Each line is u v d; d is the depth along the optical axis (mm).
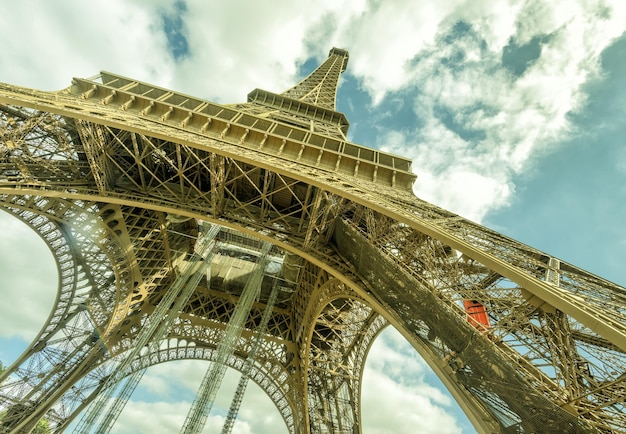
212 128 36125
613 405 14250
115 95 35406
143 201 33094
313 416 50688
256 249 59750
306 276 50938
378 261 27625
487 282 21234
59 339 46844
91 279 47781
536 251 21453
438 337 21453
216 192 32469
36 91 28875
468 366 18797
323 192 32281
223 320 58156
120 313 46781
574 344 15875
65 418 44812
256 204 42875
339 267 31859
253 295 47156
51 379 44781
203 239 54094
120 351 50438
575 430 13977
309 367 53094
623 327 11977
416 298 23266
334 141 40406
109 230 38062
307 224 38719
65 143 31281
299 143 36750
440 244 24766
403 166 41219
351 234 32469
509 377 16594
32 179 29078
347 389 52781
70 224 35969
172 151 38031
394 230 29031
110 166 34781
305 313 48906
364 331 52531
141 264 45562
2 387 41469
